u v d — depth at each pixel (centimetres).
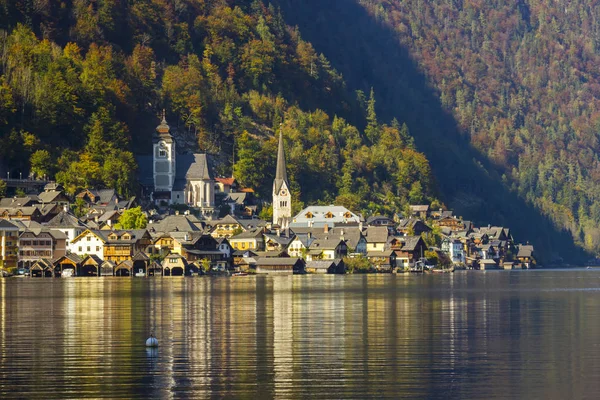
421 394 11744
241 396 11669
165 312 19938
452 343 15338
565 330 17000
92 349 14675
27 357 13975
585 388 12038
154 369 13112
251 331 16738
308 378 12569
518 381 12406
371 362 13612
